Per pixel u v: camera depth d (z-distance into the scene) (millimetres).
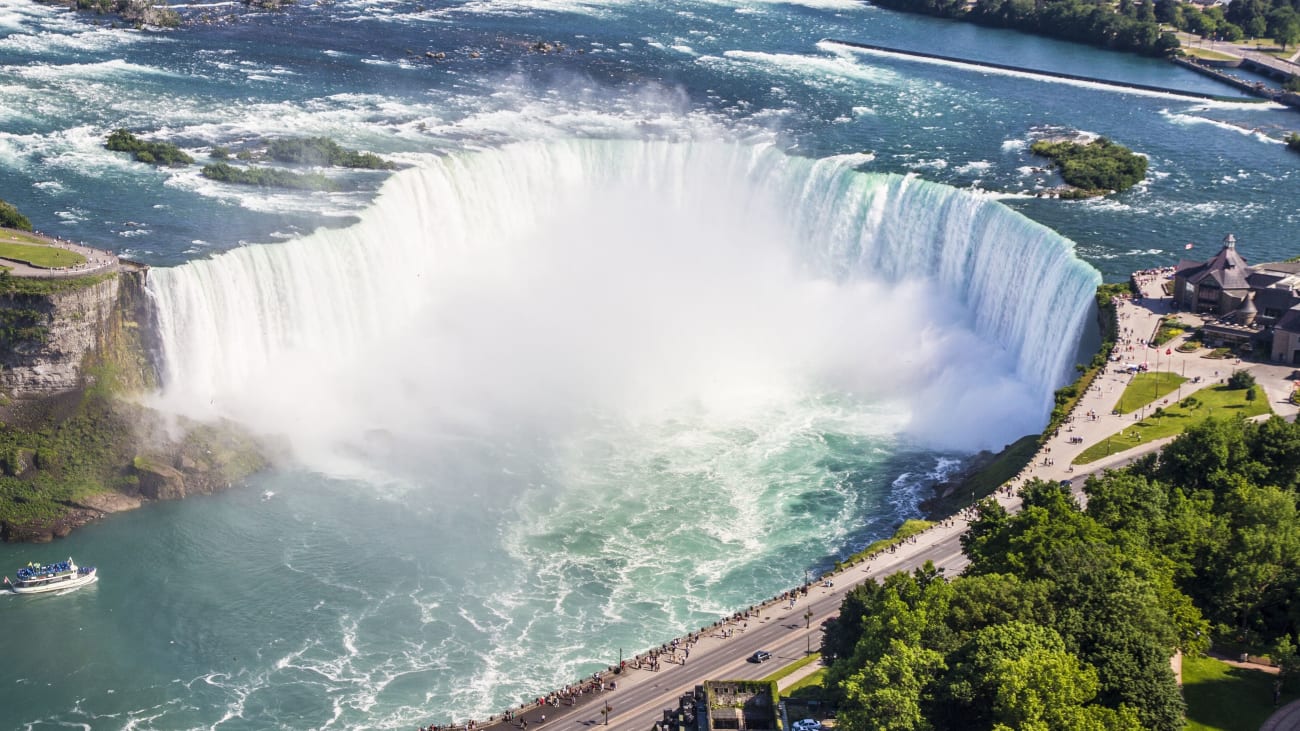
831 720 193375
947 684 179250
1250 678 197875
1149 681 179375
